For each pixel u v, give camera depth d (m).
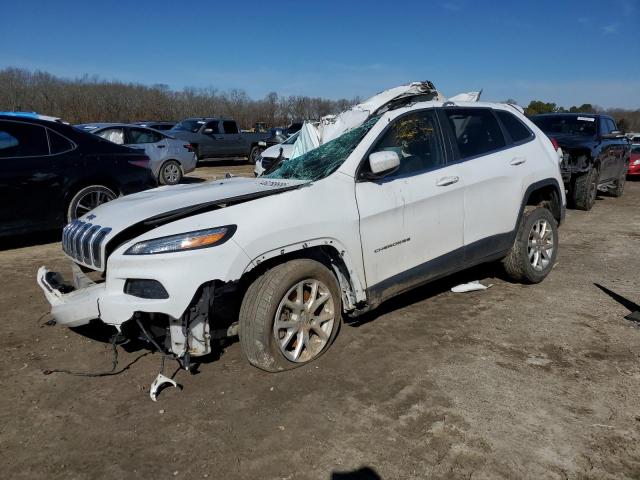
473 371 3.43
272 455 2.62
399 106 4.56
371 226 3.66
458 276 5.47
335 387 3.24
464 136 4.48
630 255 6.47
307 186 3.48
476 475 2.46
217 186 3.83
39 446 2.70
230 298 3.62
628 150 12.07
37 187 6.36
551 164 5.12
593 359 3.60
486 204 4.45
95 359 3.64
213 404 3.07
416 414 2.95
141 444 2.71
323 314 3.58
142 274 3.04
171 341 3.19
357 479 2.45
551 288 5.12
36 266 5.78
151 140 12.90
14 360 3.61
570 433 2.77
